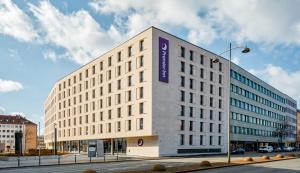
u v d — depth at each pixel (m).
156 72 49.25
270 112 96.62
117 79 57.78
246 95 78.31
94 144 40.41
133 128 51.75
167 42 51.75
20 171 23.69
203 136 56.84
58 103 85.94
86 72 69.94
